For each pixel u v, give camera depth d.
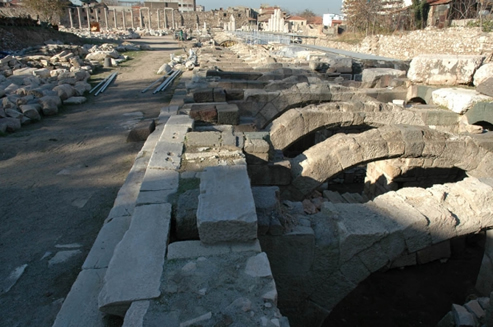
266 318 2.66
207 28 63.19
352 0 34.09
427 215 4.48
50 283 4.11
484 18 19.28
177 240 3.88
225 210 3.50
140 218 3.83
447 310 6.78
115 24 70.44
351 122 8.47
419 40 20.28
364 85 12.48
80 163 7.66
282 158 6.59
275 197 4.64
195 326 2.59
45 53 25.42
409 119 8.88
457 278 7.54
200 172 4.92
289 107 10.26
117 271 3.10
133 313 2.71
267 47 26.89
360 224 4.43
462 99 8.88
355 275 4.58
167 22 71.50
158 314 2.71
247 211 3.48
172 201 4.18
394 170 8.84
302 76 12.95
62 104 13.33
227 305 2.78
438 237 4.54
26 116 10.95
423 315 6.67
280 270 4.55
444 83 11.01
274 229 4.32
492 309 5.02
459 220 4.59
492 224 4.68
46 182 6.73
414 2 26.02
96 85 17.12
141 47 34.34
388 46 23.30
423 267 7.89
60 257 4.55
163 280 3.02
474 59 10.60
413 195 4.92
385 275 7.66
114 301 2.83
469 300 6.36
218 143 5.91
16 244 4.82
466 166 6.60
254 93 10.00
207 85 12.23
